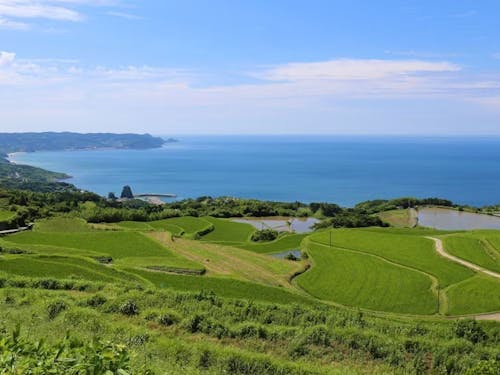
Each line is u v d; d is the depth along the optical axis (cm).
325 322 3434
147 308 3266
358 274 6838
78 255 6556
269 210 14950
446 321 4856
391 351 2608
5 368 805
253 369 2138
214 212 14212
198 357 2164
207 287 5219
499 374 2145
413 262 7431
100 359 854
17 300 3178
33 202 12719
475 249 8056
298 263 7331
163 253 7275
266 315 3450
